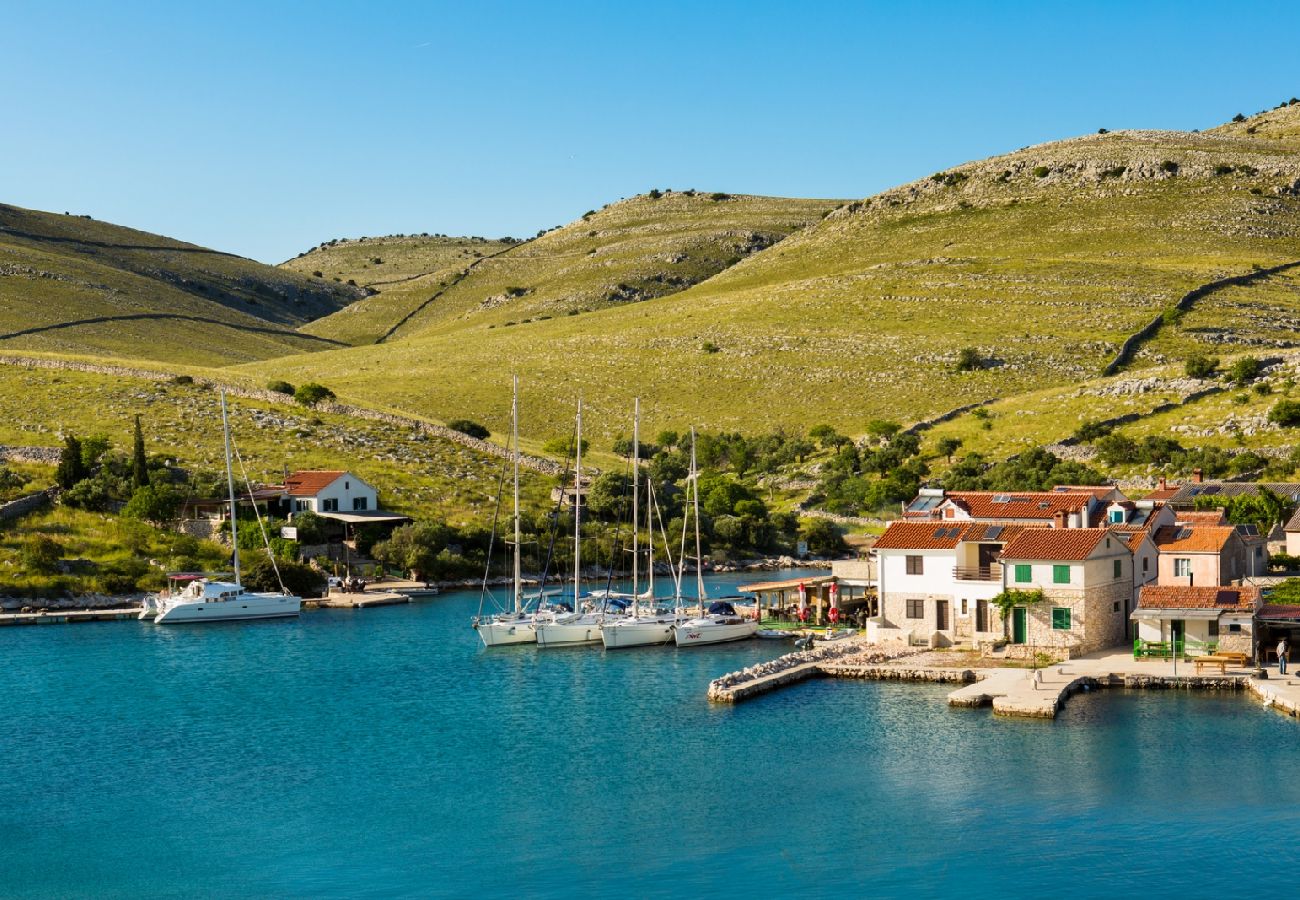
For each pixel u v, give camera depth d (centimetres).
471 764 7344
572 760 7369
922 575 9731
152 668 10081
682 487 19912
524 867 5875
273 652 10738
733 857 5919
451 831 6319
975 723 7725
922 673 8825
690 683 9262
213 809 6694
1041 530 9488
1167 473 17788
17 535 13875
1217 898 5406
